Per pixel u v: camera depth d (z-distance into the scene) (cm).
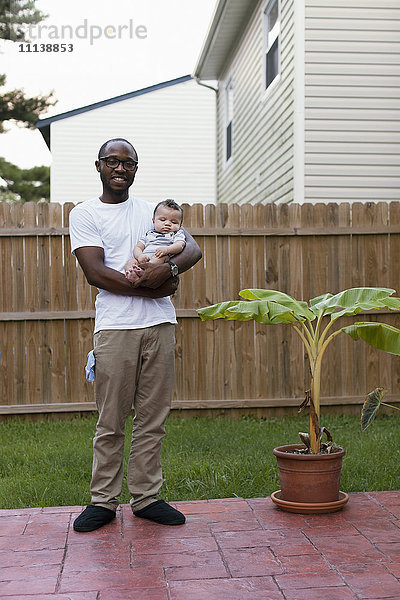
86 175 1662
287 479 385
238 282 684
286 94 896
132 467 371
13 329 676
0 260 670
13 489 440
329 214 687
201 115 1708
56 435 607
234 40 1270
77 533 350
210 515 378
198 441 567
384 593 276
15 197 2483
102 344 356
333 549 324
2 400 675
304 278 688
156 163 1695
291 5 864
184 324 687
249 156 1158
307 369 699
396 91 845
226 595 275
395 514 377
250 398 695
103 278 350
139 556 317
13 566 307
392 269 693
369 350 701
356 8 840
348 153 841
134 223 368
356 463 481
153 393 364
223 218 680
